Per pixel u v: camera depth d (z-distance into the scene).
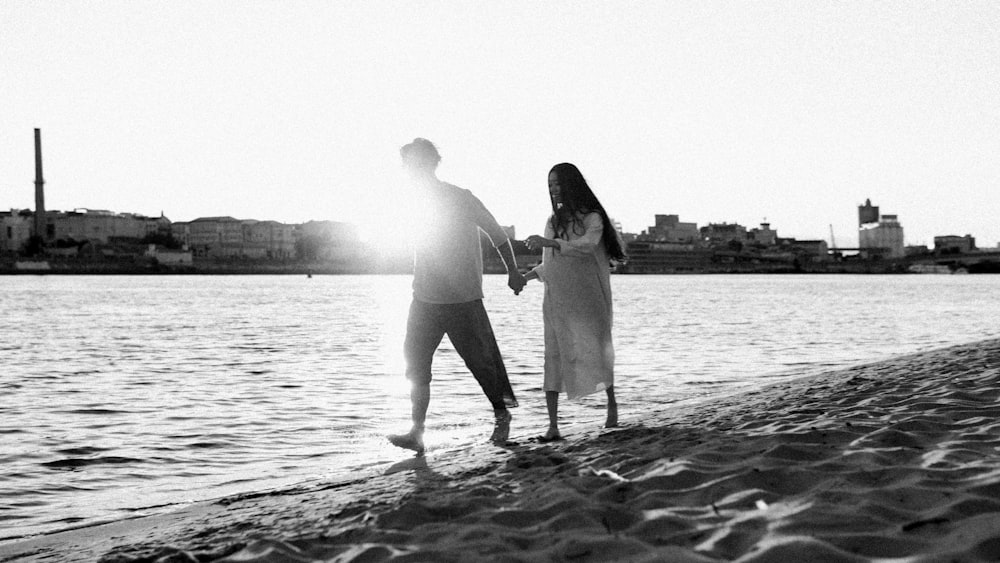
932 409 6.92
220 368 19.02
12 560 4.94
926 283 163.12
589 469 5.10
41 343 27.25
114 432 10.52
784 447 5.11
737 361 20.16
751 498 4.04
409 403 13.00
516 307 59.69
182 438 10.04
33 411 12.38
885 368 12.66
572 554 3.37
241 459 8.76
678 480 4.58
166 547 4.43
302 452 9.01
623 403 11.86
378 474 6.57
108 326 37.34
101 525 5.82
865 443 5.27
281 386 15.44
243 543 4.12
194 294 92.44
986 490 3.89
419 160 7.05
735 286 140.50
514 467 5.69
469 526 3.93
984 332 31.72
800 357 21.28
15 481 7.83
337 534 4.10
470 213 7.10
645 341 27.06
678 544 3.46
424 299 7.17
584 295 7.07
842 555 3.10
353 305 64.88
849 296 84.06
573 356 7.09
